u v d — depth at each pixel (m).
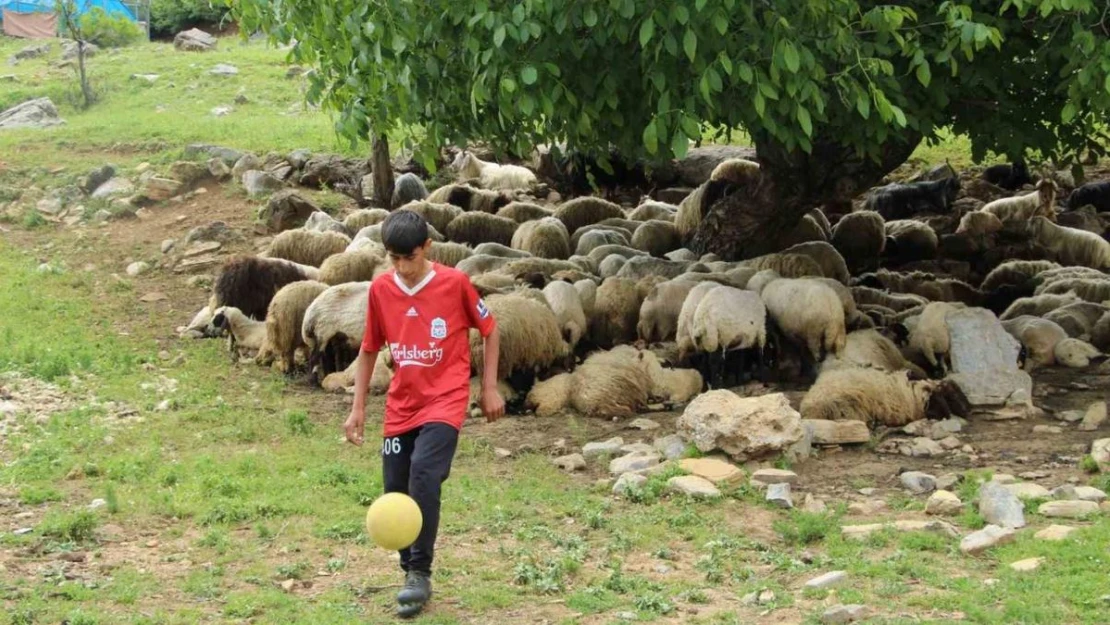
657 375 10.61
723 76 9.98
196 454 9.18
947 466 8.71
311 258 15.54
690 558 7.09
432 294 6.18
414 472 6.07
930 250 17.39
